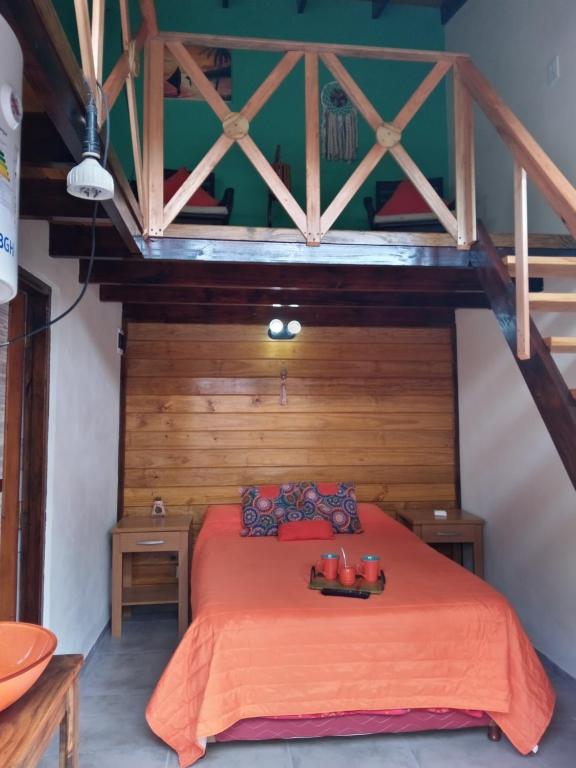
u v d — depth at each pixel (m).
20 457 2.44
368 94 4.75
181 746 2.22
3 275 1.12
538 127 3.38
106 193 1.38
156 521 3.89
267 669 2.22
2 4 0.97
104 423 3.66
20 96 1.11
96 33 1.41
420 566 2.95
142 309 4.23
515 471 3.60
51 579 2.56
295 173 4.61
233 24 4.65
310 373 4.37
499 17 3.87
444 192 4.71
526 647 2.39
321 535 3.59
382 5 4.69
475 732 2.48
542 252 2.90
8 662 1.24
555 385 2.01
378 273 3.20
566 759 2.27
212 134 4.55
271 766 2.23
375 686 2.25
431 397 4.46
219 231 2.62
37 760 1.02
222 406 4.27
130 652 3.37
